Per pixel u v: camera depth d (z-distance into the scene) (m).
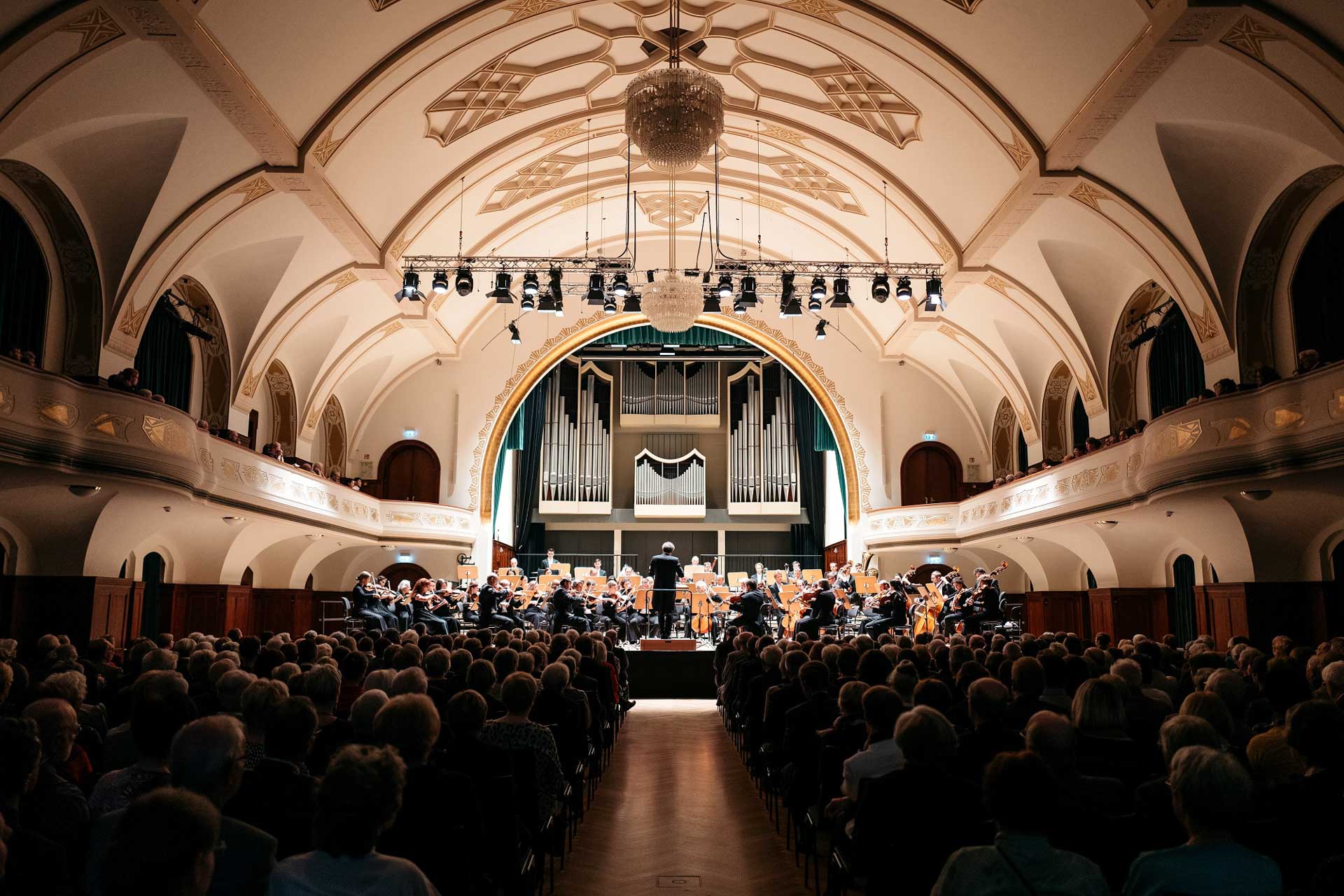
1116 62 10.95
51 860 2.78
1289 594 13.47
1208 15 9.49
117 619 13.62
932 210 16.88
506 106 15.45
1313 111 10.37
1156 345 17.31
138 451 11.90
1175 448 12.58
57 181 11.86
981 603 17.45
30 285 12.39
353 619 16.91
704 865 6.16
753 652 10.63
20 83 9.58
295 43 11.18
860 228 19.69
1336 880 2.57
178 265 13.81
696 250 24.56
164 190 12.40
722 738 11.99
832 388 26.11
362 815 2.51
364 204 15.60
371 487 25.23
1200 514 13.60
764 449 31.59
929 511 24.41
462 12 12.35
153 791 1.95
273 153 12.66
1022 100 12.76
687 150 11.20
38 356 12.45
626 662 13.41
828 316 26.33
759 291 24.70
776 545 32.31
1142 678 6.50
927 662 7.98
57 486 11.84
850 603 18.66
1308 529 13.02
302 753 3.50
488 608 17.75
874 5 12.59
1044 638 8.82
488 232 19.70
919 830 3.50
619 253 24.52
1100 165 13.20
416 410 25.59
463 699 4.37
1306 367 11.08
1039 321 18.36
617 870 6.05
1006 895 2.56
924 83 13.86
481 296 23.47
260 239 15.09
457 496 25.39
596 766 8.20
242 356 17.27
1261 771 4.07
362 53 12.16
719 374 32.62
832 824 5.03
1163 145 12.34
